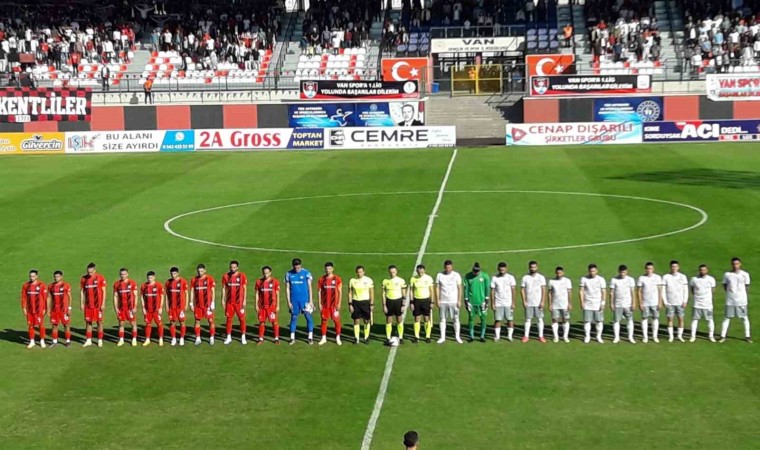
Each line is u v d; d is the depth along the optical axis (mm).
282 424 19906
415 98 68250
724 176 48406
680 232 36344
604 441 18797
